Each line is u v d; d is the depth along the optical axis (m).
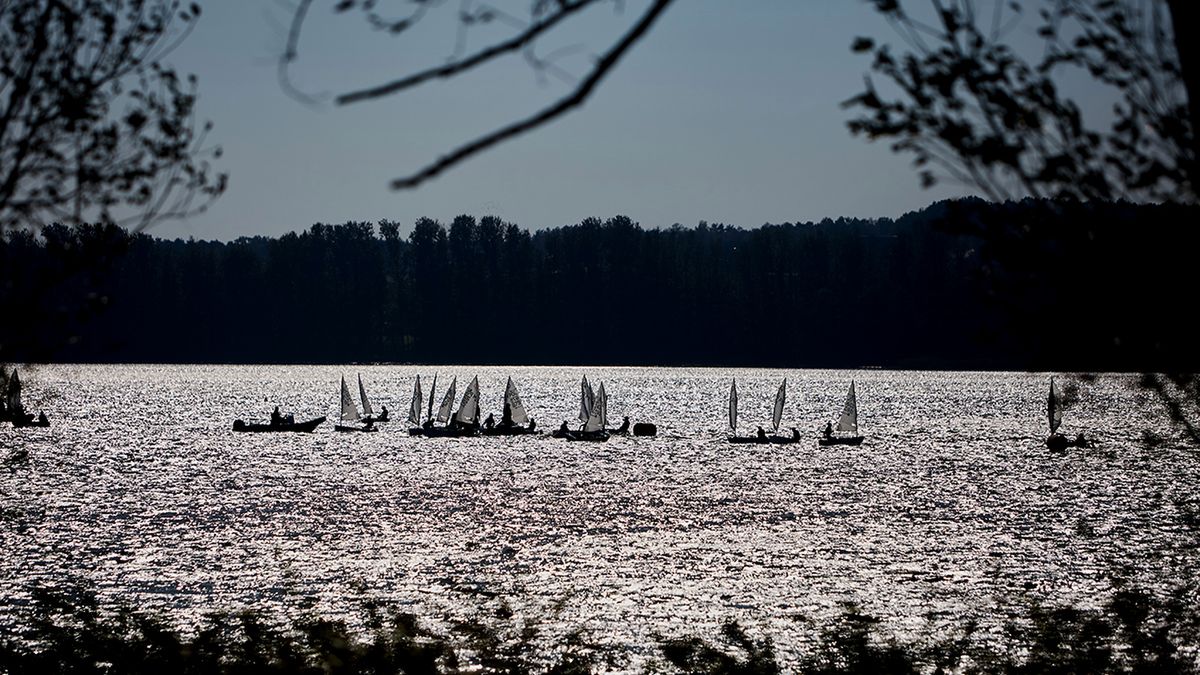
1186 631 104.75
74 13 44.03
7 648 102.94
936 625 126.50
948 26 30.02
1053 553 177.50
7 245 46.62
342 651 92.56
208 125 46.72
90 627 110.12
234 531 196.75
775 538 192.50
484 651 117.62
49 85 43.97
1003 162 29.97
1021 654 105.88
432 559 171.38
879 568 165.00
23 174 44.50
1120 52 29.72
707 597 144.62
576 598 143.75
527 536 193.25
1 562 164.00
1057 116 29.94
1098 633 106.00
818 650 117.31
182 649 94.56
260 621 130.12
